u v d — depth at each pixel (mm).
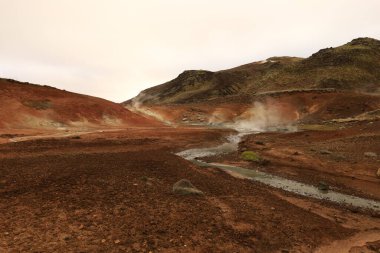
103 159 21594
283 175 22750
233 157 29719
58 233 9875
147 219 11406
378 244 11695
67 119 48531
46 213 11391
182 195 14578
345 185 19938
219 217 12281
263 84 115312
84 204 12461
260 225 11992
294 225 12469
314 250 10719
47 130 41438
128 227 10648
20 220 10680
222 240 10445
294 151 28719
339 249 11055
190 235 10508
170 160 22891
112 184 15328
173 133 43844
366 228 13297
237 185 18156
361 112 63156
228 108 80562
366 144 29312
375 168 21984
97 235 9938
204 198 14547
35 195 13227
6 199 12641
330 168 23141
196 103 89562
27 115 45250
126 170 18562
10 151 24922
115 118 54812
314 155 26797
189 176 18688
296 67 113125
